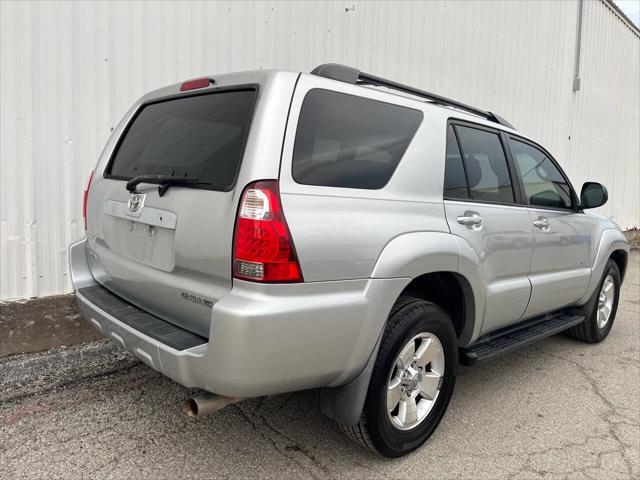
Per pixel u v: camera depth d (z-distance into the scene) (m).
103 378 3.55
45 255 4.33
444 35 7.70
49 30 4.14
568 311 4.62
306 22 5.75
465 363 3.23
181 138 2.66
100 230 3.03
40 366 3.56
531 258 3.64
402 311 2.67
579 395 3.76
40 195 4.25
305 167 2.28
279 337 2.10
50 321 4.05
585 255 4.38
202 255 2.25
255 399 3.35
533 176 3.91
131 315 2.60
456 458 2.84
